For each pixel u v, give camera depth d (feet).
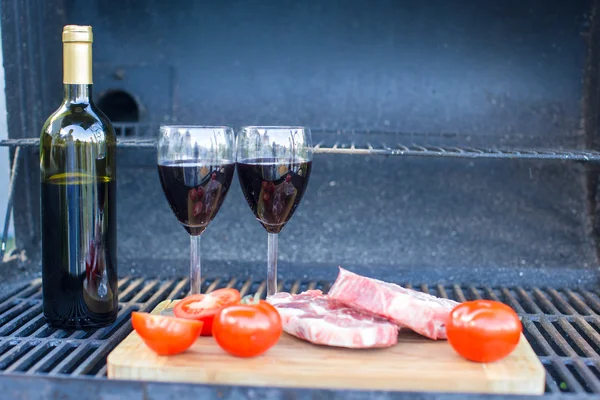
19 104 4.75
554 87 5.21
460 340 3.12
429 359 3.19
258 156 3.59
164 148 3.58
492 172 5.25
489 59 5.24
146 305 4.30
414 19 5.24
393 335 3.30
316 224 5.31
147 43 5.29
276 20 5.27
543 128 5.24
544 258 5.15
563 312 4.40
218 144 3.58
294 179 3.61
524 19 5.18
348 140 5.34
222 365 3.08
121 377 3.08
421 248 5.24
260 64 5.31
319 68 5.31
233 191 5.34
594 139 5.08
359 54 5.29
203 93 5.34
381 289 3.46
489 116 5.28
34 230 4.97
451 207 5.27
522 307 4.69
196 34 5.29
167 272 5.17
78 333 3.74
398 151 4.20
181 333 3.12
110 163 3.68
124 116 5.66
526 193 5.23
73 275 3.62
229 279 5.12
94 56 5.31
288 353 3.24
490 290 4.81
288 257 5.27
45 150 3.60
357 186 5.31
